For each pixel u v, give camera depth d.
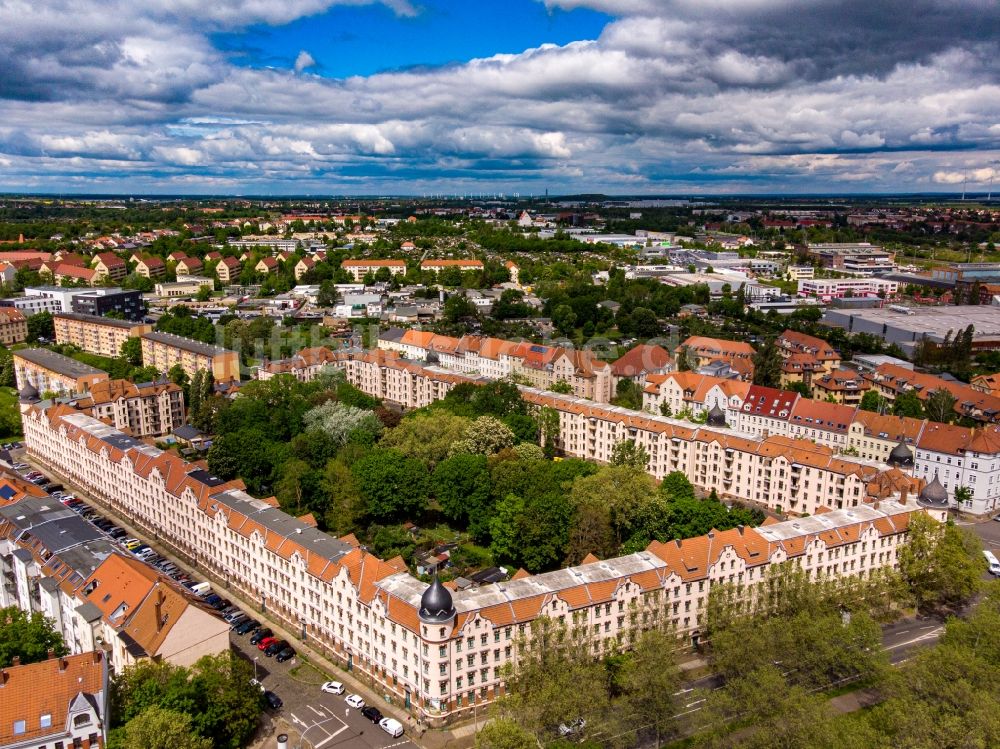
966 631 167.00
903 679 151.88
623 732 143.25
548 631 156.25
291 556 185.00
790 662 161.50
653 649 152.38
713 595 174.25
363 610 167.50
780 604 180.88
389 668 163.38
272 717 156.62
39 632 156.75
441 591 151.50
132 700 138.62
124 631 155.75
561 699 142.50
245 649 181.00
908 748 135.25
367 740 150.25
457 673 154.88
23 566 185.62
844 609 186.00
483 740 133.38
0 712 128.25
